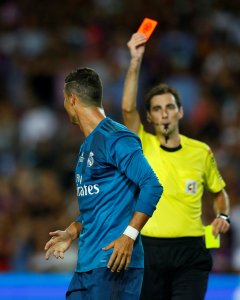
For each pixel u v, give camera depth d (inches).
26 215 1498.5
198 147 767.1
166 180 746.2
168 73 1909.4
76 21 2111.2
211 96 1850.4
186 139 771.4
